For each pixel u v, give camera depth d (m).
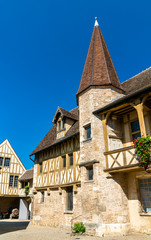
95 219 8.16
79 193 10.41
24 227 12.65
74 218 9.76
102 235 7.73
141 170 8.21
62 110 13.95
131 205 8.58
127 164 7.83
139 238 7.18
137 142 7.24
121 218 8.17
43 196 13.96
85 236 8.04
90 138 9.48
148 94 7.44
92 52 12.59
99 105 9.98
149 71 10.88
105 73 10.96
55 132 15.45
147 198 8.36
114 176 8.66
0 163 22.23
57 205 12.02
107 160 8.74
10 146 23.50
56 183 12.48
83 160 9.56
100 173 8.64
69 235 8.65
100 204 8.18
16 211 22.02
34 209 14.30
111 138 9.32
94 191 8.50
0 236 9.21
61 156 12.70
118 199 8.41
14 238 8.54
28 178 21.05
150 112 8.69
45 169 14.17
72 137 11.65
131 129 9.41
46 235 9.05
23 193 21.53
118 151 8.34
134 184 8.70
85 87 10.76
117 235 7.81
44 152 14.87
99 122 9.62
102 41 13.25
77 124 13.04
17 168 23.12
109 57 12.59
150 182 8.38
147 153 6.91
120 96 10.57
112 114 9.66
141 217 8.14
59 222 11.52
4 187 21.52
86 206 8.74
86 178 9.23
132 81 11.76
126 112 9.51
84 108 10.48
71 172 11.34
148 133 8.49
